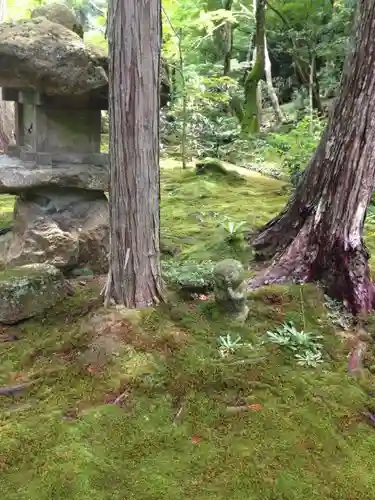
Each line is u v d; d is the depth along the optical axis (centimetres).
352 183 350
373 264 432
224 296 320
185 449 229
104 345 288
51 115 392
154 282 322
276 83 1473
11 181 364
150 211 306
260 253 430
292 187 717
